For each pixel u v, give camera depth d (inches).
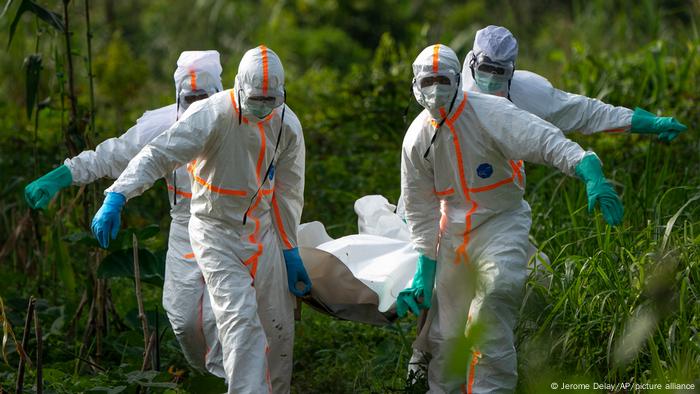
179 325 756.0
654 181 979.9
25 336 660.1
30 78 904.3
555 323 718.5
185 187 768.9
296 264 743.1
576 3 1984.5
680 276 709.9
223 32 2404.0
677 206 882.1
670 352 669.9
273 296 725.9
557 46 1868.8
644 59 1334.9
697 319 691.4
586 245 836.6
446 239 716.7
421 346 737.0
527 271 750.5
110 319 933.8
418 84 679.7
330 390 798.5
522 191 712.4
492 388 690.2
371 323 789.2
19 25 1366.9
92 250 879.1
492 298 685.3
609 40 1788.9
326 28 2294.5
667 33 1731.1
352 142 1288.1
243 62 679.7
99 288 866.8
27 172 1177.4
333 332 888.3
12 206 1102.4
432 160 699.4
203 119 690.2
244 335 689.6
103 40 1990.7
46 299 973.8
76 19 1679.4
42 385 701.3
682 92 1253.7
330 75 1565.0
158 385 688.4
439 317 726.5
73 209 1000.2
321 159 1264.8
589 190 645.3
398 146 1275.8
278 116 705.6
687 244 732.0
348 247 767.7
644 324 641.0
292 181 729.0
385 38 1487.5
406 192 716.0
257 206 715.4
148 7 2480.3
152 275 834.8
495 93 768.3
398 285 741.3
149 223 1143.6
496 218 705.6
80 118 895.1
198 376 735.7
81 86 1509.6
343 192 1112.8
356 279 775.1
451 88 673.0
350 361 828.0
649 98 1294.3
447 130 686.5
